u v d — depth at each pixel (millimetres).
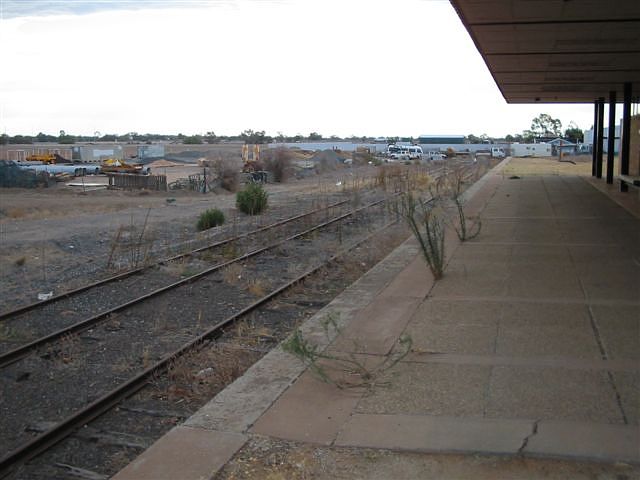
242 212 27391
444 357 6754
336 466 4641
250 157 70125
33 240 19500
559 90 36000
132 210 30797
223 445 4992
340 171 70500
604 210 20094
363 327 8055
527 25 18547
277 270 14242
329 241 18172
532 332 7477
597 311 8266
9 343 9219
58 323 10211
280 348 7371
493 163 74500
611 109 35594
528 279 10328
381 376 6281
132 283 13195
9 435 6223
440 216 19734
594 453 4574
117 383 7500
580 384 5844
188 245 17969
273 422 5379
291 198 35219
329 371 6523
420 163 78812
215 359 8039
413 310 8742
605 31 19297
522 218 18562
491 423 5121
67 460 5629
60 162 86562
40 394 7207
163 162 83625
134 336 9312
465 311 8555
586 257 12078
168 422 6363
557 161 72312
